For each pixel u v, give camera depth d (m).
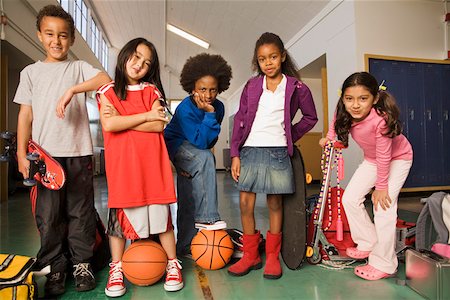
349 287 1.41
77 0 7.03
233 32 6.37
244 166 1.62
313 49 4.72
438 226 1.52
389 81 3.93
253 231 1.67
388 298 1.29
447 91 4.15
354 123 1.58
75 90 1.35
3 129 4.14
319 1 4.32
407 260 1.41
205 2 5.76
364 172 1.67
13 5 4.12
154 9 6.71
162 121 1.43
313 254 1.71
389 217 1.50
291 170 1.59
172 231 1.49
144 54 1.43
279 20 5.16
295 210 1.64
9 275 1.16
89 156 1.53
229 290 1.38
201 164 1.75
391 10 3.97
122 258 1.40
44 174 1.31
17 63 4.97
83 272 1.41
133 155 1.36
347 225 1.78
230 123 11.17
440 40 4.17
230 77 1.81
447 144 4.13
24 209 3.64
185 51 8.88
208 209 1.74
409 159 1.60
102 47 9.75
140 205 1.34
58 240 1.43
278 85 1.60
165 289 1.38
